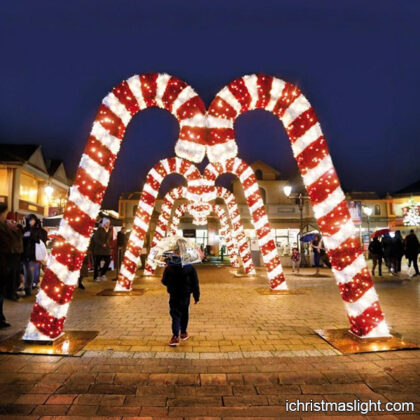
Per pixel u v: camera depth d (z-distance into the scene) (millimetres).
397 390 3164
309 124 5145
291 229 31875
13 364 3795
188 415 2754
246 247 14977
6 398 3004
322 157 5082
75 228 4816
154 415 2748
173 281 4680
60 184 26156
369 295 4680
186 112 5184
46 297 4543
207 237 32906
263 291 9289
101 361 3889
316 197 5082
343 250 4859
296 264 16453
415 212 26219
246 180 9891
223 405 2910
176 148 5230
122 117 5215
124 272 9492
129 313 6602
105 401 2963
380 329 4621
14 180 20641
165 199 14781
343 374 3521
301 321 5918
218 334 5074
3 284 5328
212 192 9336
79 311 6789
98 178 5000
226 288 10344
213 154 5234
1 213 5309
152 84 5117
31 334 4457
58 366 3734
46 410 2805
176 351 4258
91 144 5016
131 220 34312
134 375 3492
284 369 3660
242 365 3775
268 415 2756
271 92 5156
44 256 8461
